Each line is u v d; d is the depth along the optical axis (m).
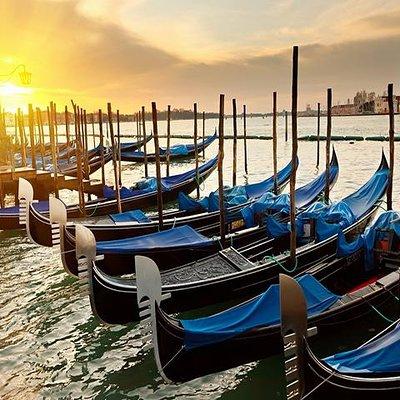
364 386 5.80
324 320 8.18
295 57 10.77
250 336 7.58
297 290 5.42
